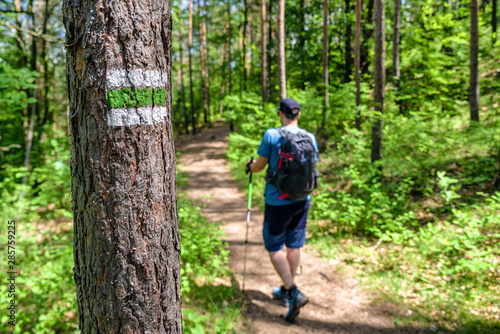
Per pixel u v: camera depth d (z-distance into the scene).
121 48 0.95
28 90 6.87
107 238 0.98
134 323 1.02
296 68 13.59
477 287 3.10
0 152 6.96
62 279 2.95
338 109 9.49
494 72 9.55
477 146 6.14
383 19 6.28
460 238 3.54
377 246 4.12
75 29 0.97
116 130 0.96
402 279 3.41
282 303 3.18
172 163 1.11
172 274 1.12
